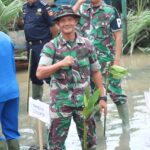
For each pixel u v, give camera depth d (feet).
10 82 16.48
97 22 20.52
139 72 31.73
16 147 16.87
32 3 23.81
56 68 14.84
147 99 12.07
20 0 39.01
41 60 15.17
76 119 15.65
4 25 38.50
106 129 20.76
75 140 19.53
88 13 20.58
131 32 40.57
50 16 23.47
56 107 15.42
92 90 17.79
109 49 20.61
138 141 18.85
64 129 15.62
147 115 22.30
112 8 20.66
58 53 15.10
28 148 18.88
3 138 17.48
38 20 23.70
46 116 13.80
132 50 39.29
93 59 15.57
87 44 15.30
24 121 22.76
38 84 24.59
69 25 14.93
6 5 41.19
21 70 35.06
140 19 41.37
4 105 16.57
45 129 21.11
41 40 23.81
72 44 15.12
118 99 21.11
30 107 14.32
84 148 15.51
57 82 15.28
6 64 16.43
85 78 15.34
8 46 16.56
